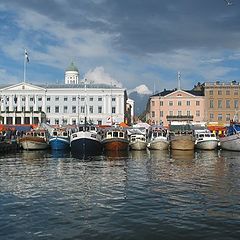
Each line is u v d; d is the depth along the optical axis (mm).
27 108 130875
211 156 55188
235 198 23141
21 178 31375
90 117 129625
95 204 21578
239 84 127938
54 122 130250
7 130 87375
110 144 64750
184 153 61469
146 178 31266
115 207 20875
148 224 17703
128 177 31906
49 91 130500
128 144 66562
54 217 18859
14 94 130750
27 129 95188
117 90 129375
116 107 129500
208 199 22844
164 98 130625
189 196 23703
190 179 30688
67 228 17172
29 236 16109
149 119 137625
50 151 65250
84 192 25031
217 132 96625
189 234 16297
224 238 15781
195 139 69812
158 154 59062
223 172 35438
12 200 22500
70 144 63906
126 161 46875
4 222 17984
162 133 71938
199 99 128750
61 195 24016
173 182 29094
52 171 36281
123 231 16734
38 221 18188
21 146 68188
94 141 60250
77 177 31953
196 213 19578
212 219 18469
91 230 16891
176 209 20422
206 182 29094
